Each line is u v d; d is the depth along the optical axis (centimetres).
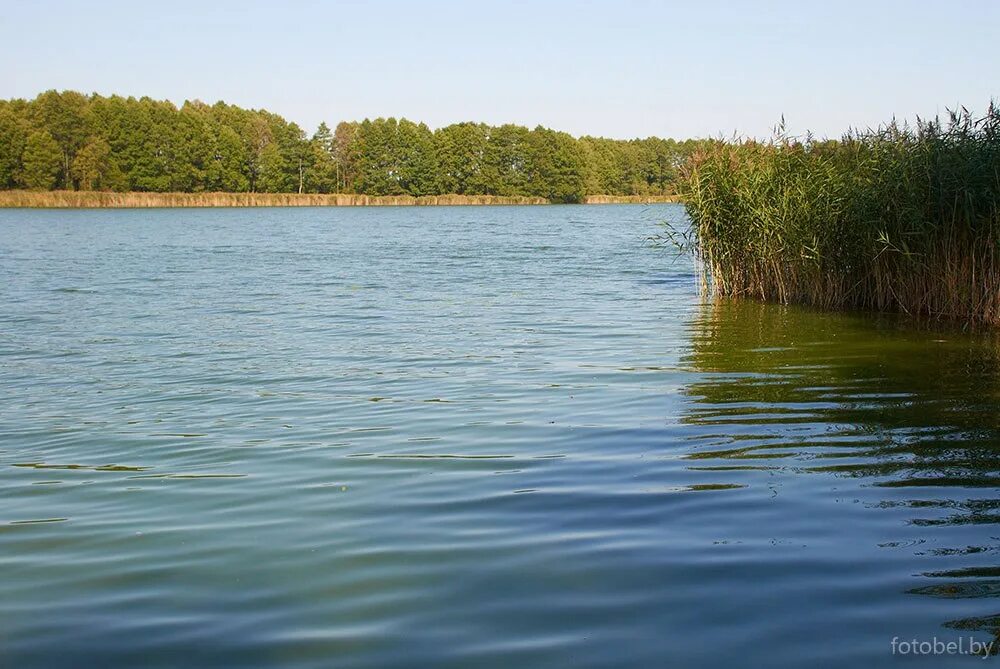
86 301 1973
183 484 700
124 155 9475
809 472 689
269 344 1399
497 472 708
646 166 11131
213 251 3575
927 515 588
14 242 4112
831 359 1191
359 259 3141
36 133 8862
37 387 1105
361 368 1189
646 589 482
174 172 9775
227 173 10050
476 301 1908
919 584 480
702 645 421
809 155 1852
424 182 10838
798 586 481
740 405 928
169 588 499
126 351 1353
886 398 950
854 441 779
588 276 2441
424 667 407
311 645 430
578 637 431
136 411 971
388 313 1736
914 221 1566
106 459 785
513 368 1164
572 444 789
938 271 1573
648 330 1475
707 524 579
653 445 779
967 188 1513
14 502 665
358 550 548
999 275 1480
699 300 1886
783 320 1577
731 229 1889
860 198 1662
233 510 631
